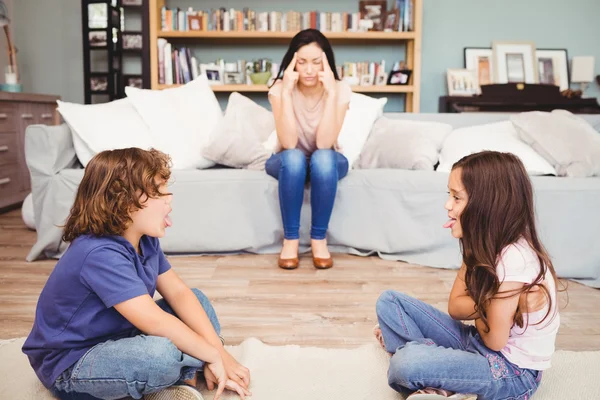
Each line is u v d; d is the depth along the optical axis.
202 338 1.25
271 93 2.53
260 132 3.09
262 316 1.88
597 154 2.53
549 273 1.17
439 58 5.45
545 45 5.47
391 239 2.60
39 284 2.21
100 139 2.74
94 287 1.14
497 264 1.14
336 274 2.38
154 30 4.86
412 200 2.55
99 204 1.16
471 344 1.27
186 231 2.64
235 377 1.31
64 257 1.19
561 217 2.37
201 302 1.46
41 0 5.30
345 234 2.69
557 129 2.66
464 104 4.96
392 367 1.22
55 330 1.18
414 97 4.97
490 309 1.15
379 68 5.18
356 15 5.07
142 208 1.19
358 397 1.32
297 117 2.59
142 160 1.21
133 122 2.91
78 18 5.31
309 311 1.93
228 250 2.69
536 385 1.20
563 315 1.92
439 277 2.35
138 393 1.15
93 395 1.19
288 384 1.37
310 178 2.46
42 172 2.59
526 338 1.16
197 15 4.97
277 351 1.56
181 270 2.42
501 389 1.17
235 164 2.92
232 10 5.02
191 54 5.25
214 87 4.89
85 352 1.18
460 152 2.77
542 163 2.60
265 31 4.93
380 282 2.27
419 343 1.28
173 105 3.04
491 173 1.16
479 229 1.16
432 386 1.17
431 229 2.53
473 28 5.43
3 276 2.32
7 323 1.79
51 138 2.62
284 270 2.43
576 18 5.44
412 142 2.89
